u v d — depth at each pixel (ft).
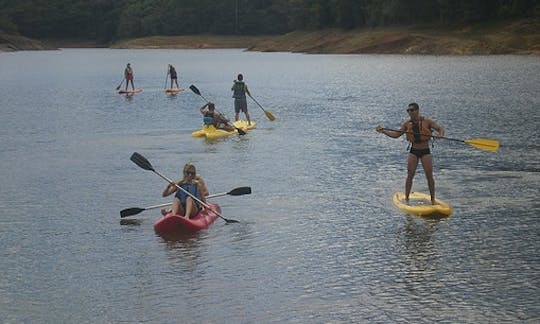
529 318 32.22
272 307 33.78
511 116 96.43
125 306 34.17
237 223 47.39
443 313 32.91
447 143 77.46
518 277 37.01
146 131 89.04
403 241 43.09
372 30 373.20
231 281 37.06
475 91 136.46
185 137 83.76
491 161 66.49
